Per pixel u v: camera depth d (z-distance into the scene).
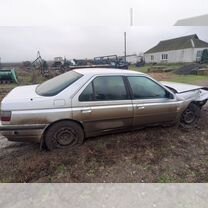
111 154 3.59
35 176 2.98
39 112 3.38
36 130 3.43
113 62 30.14
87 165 3.27
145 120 4.15
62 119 3.54
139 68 34.66
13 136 3.38
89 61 32.72
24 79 18.94
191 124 4.93
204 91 5.18
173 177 3.01
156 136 4.29
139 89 4.07
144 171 3.16
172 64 41.22
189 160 3.49
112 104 3.79
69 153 3.55
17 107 3.33
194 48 40.59
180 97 4.52
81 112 3.60
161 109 4.21
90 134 3.83
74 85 3.63
